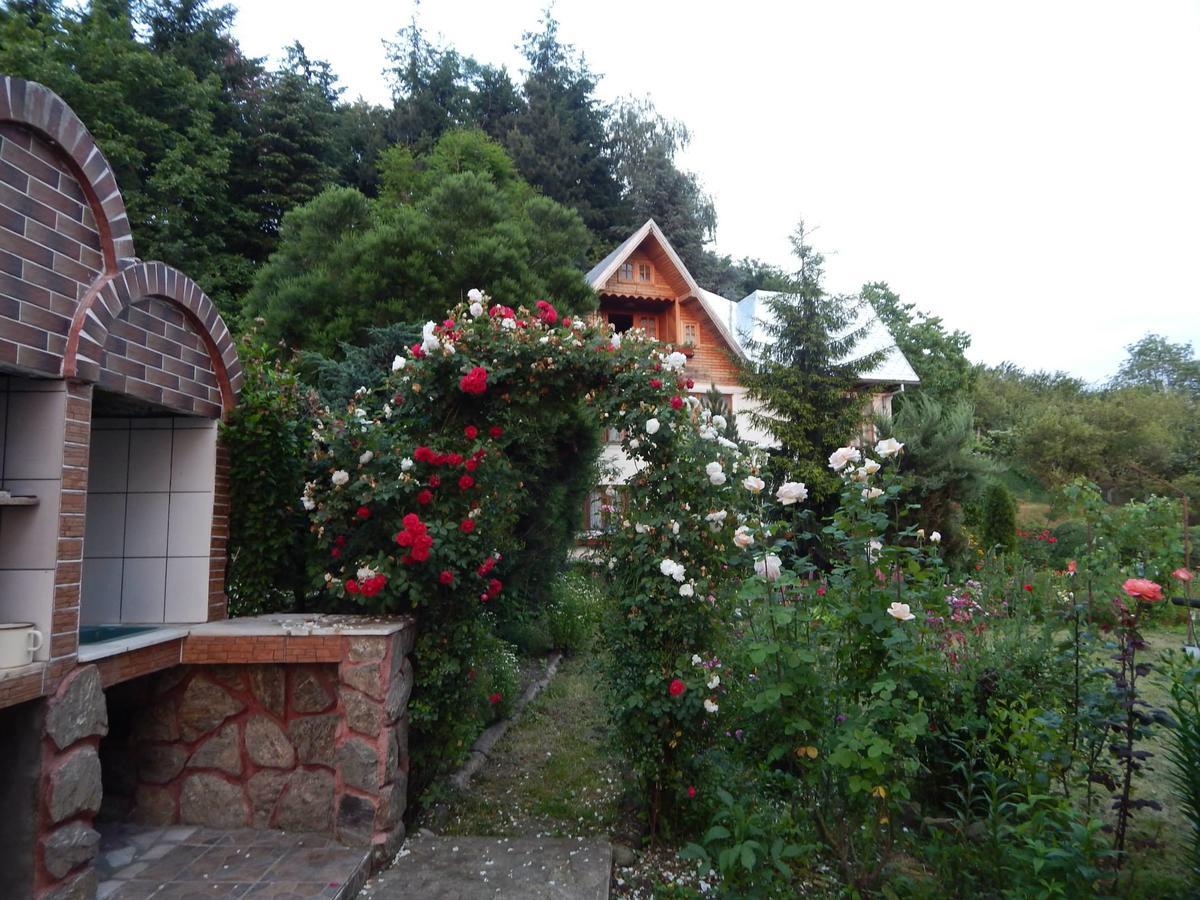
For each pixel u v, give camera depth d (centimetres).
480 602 424
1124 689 334
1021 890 269
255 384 446
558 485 776
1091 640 363
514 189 1719
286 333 888
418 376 421
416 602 379
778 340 1415
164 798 359
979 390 2833
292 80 1944
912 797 371
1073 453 2073
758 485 339
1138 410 2209
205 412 390
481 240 925
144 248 1498
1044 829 282
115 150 1473
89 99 1510
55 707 255
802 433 1341
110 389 312
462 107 2578
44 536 262
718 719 367
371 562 393
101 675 286
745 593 315
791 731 295
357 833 334
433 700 390
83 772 266
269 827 354
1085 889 262
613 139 2784
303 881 300
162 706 363
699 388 1645
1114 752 330
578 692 655
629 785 405
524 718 580
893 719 296
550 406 430
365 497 393
